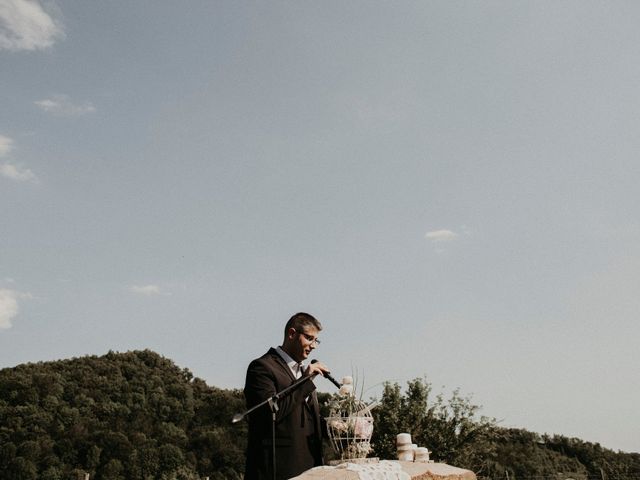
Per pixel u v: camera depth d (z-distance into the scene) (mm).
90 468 67438
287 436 3574
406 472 3342
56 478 64688
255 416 3688
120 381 95688
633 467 61250
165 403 88188
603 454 62656
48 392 83812
